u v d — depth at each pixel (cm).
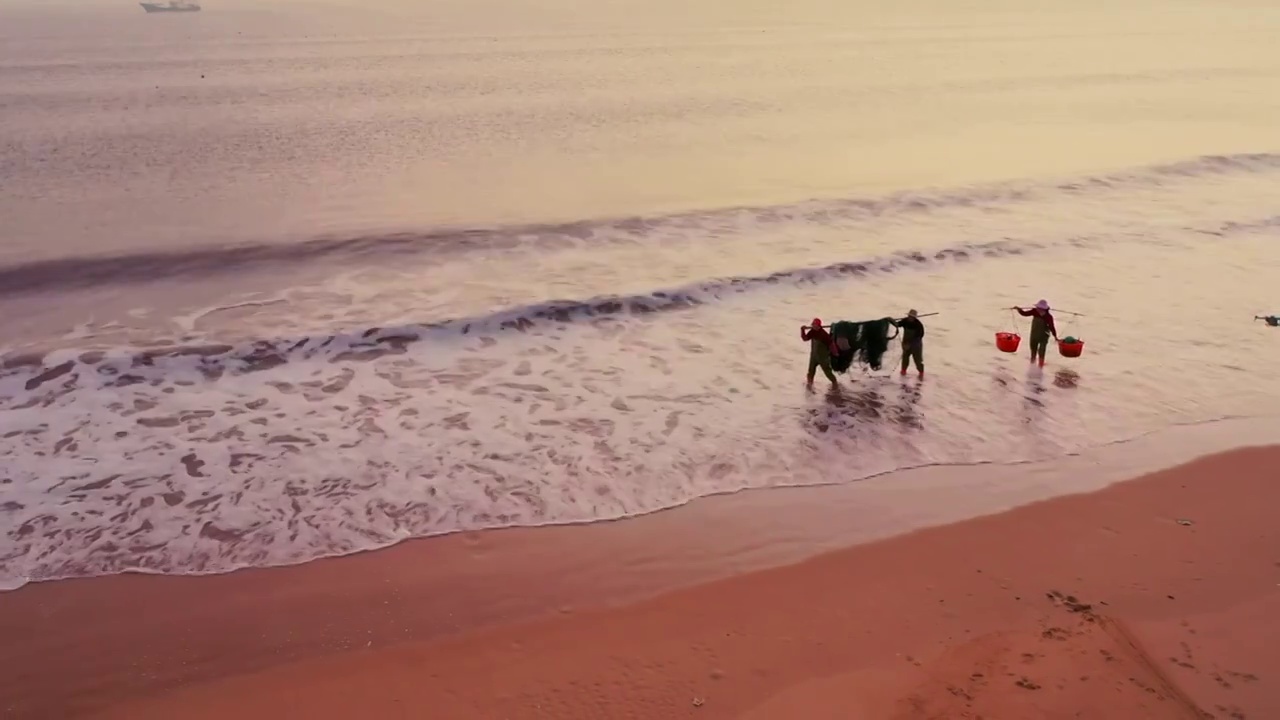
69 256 1886
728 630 831
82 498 1045
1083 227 2072
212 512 1023
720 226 2088
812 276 1736
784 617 848
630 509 1034
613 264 1833
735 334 1513
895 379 1358
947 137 3206
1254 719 695
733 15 11038
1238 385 1327
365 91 4322
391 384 1337
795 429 1212
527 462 1130
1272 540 954
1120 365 1391
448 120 3538
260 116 3616
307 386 1328
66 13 14775
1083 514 1010
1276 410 1252
